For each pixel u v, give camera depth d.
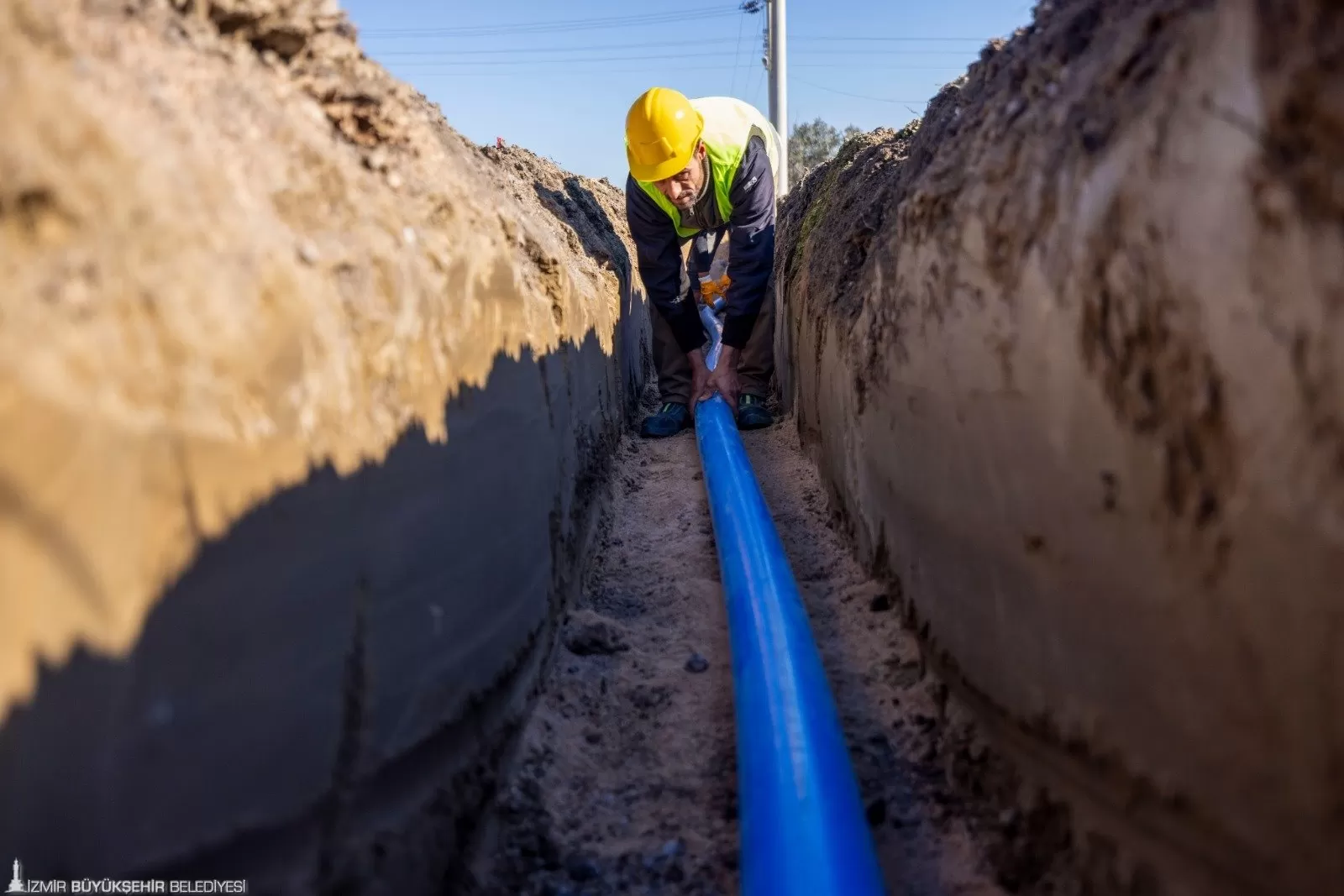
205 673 1.08
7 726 0.83
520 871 1.81
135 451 0.99
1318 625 0.97
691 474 4.56
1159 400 1.19
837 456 3.44
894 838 1.91
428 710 1.64
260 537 1.19
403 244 1.75
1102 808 1.46
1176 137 1.16
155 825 0.99
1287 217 0.97
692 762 2.22
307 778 1.26
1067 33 1.68
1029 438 1.56
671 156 4.20
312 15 1.85
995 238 1.69
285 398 1.28
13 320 0.90
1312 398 0.95
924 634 2.29
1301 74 0.97
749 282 4.92
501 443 2.16
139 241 1.08
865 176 3.92
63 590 0.90
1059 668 1.55
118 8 1.37
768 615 2.47
